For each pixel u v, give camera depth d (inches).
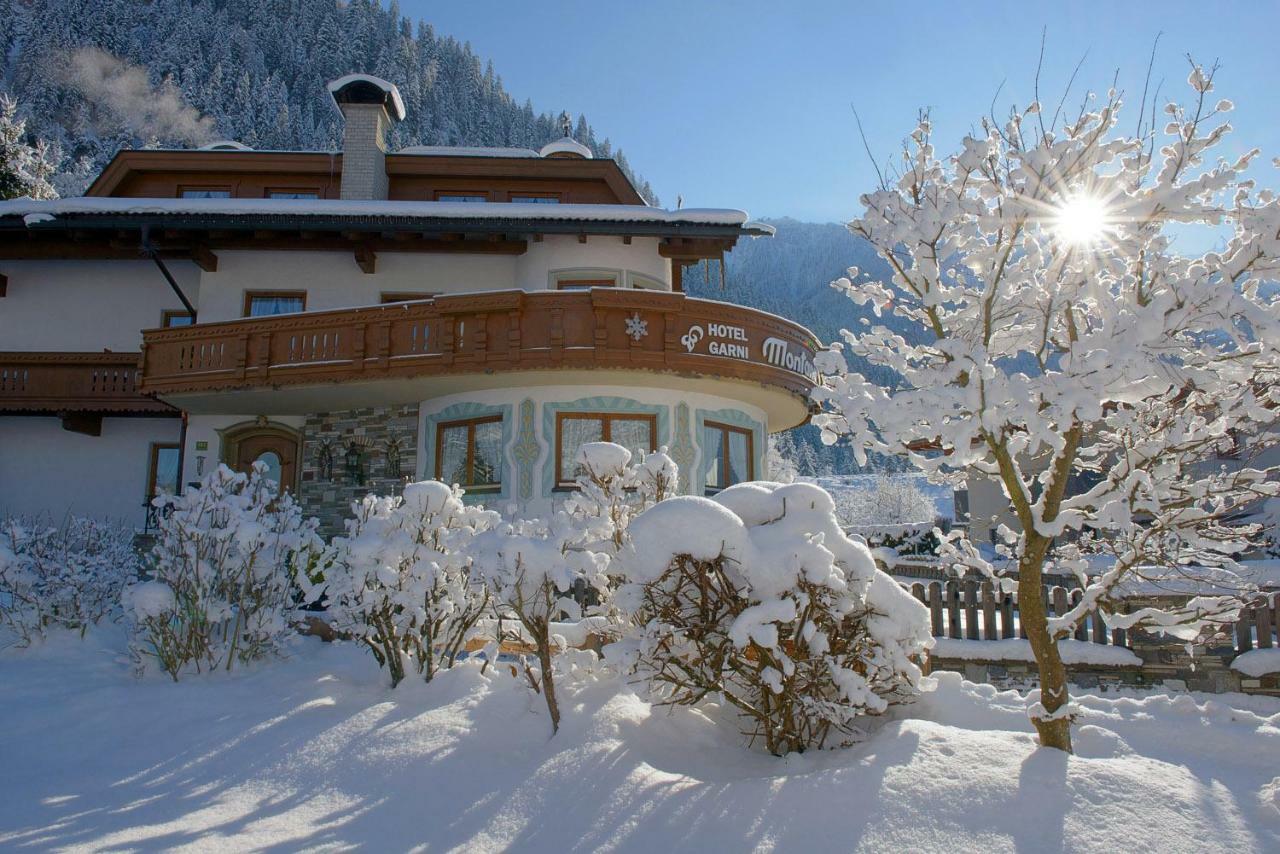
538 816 187.5
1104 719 230.2
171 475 794.8
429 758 222.1
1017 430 223.0
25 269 808.3
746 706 219.1
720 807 179.9
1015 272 215.8
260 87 5383.9
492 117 6998.0
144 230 705.0
